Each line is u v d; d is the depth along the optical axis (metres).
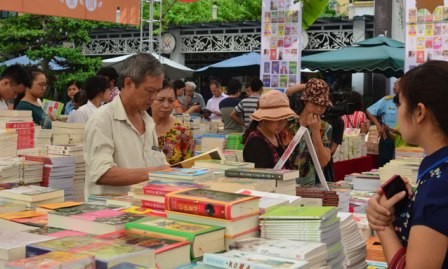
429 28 5.82
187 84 11.03
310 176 3.72
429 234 1.53
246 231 1.92
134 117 3.11
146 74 2.95
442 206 1.53
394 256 1.69
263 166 3.41
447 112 1.58
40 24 13.82
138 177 2.84
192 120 7.70
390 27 11.54
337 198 2.95
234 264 1.61
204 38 16.59
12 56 14.91
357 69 8.45
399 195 1.72
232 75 13.46
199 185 2.33
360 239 2.23
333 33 14.50
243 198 1.93
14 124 4.47
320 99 3.69
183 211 1.95
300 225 1.88
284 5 6.54
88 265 1.48
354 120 8.12
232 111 7.83
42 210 2.29
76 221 1.96
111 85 6.08
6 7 4.98
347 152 6.65
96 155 2.92
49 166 4.09
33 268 1.40
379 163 7.40
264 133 3.53
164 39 16.98
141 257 1.56
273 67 6.68
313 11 6.24
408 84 1.65
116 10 5.99
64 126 4.98
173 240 1.72
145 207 2.20
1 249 1.62
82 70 13.56
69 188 4.27
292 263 1.60
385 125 7.29
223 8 19.89
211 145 5.80
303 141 3.65
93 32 17.39
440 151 1.61
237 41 16.25
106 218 1.95
